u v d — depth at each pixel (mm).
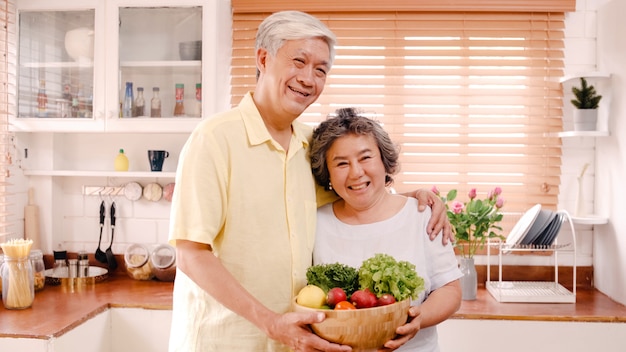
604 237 2514
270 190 1370
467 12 2631
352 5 2625
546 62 2617
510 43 2617
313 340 1144
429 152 2643
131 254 2730
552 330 2164
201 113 2471
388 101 2660
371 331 1140
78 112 2518
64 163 2838
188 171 1304
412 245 1453
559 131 2623
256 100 1408
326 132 1442
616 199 2398
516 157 2641
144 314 2293
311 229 1459
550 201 2631
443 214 1507
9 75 2525
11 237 2613
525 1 2584
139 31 2500
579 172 2654
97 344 2213
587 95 2459
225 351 1337
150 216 2809
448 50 2631
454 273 1472
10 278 2184
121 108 2502
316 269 1300
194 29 2488
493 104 2629
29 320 2057
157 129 2482
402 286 1207
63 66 2512
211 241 1273
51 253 2754
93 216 2842
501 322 2174
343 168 1425
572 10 2582
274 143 1388
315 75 1333
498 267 2668
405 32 2648
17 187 2652
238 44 2699
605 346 2150
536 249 2383
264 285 1344
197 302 1371
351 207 1509
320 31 1304
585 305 2307
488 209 2352
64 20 2516
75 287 2551
